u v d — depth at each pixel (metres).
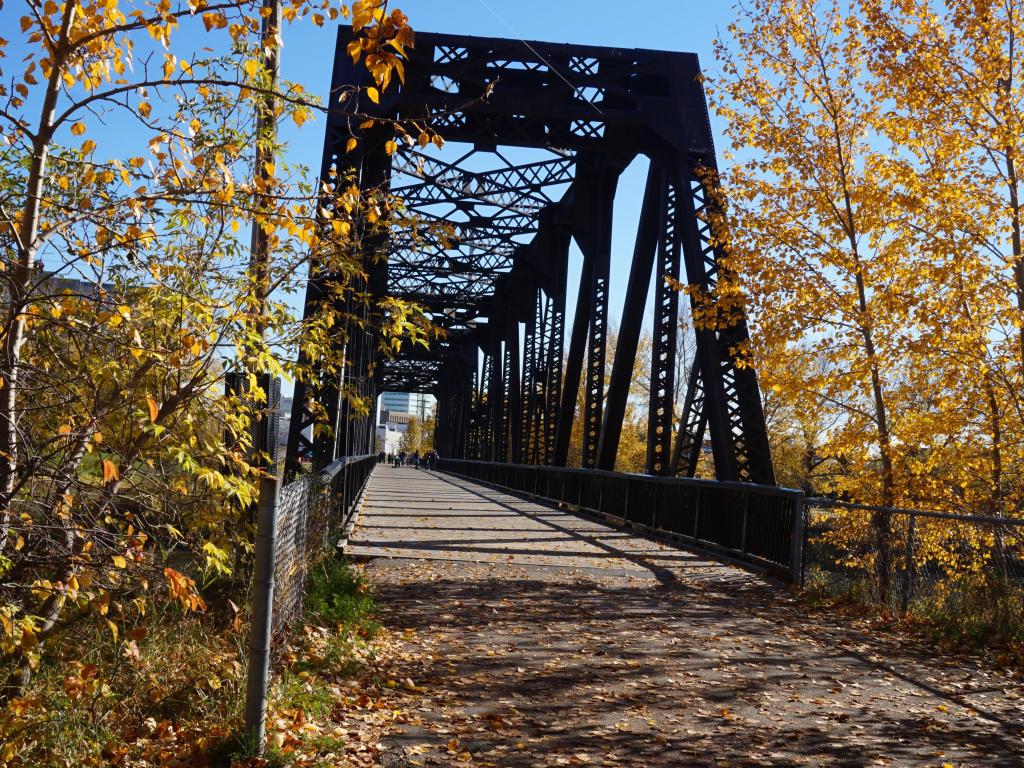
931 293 13.20
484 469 44.34
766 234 13.67
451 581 10.12
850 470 16.47
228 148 5.16
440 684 5.92
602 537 16.25
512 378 39.00
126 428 4.83
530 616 8.41
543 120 18.39
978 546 9.34
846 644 7.82
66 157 4.68
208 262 5.26
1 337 3.74
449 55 17.39
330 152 16.11
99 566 3.97
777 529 11.79
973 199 13.23
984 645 7.84
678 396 40.97
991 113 12.76
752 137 13.76
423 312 6.34
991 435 13.53
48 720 4.14
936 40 13.00
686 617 8.77
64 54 3.80
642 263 20.28
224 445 5.29
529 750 4.69
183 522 5.57
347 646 6.49
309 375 6.45
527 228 30.48
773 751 4.80
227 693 4.74
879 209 13.26
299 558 7.14
